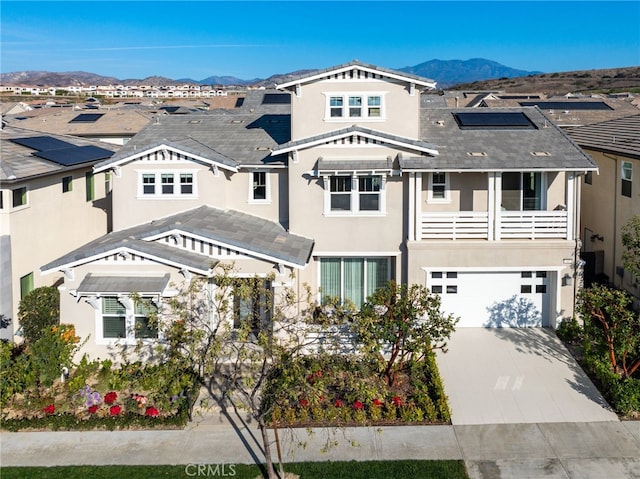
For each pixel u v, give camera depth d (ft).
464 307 71.26
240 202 75.87
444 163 68.08
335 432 48.11
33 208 76.07
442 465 44.93
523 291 71.10
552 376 59.36
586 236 90.58
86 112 186.29
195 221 65.51
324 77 72.38
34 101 476.13
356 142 70.23
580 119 134.62
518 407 53.78
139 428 50.57
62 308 59.98
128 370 56.18
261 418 40.60
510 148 72.33
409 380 57.16
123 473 44.14
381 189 70.54
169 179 74.59
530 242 68.90
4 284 68.69
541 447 47.52
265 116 91.09
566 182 70.49
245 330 40.55
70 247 88.02
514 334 69.26
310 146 70.44
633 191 74.23
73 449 47.50
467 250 69.26
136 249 58.59
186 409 51.24
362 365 45.03
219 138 82.38
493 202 69.21
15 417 52.08
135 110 188.03
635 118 93.86
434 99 126.00
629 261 66.18
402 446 47.75
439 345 66.28
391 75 71.20
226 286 47.37
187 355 45.98
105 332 60.29
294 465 44.91
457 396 55.83
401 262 71.46
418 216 69.36
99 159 95.20
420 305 58.29
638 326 55.26
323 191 70.95
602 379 56.13
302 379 38.93
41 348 53.47
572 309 69.62
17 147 85.30
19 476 43.75
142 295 58.23
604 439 48.52
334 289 73.56
